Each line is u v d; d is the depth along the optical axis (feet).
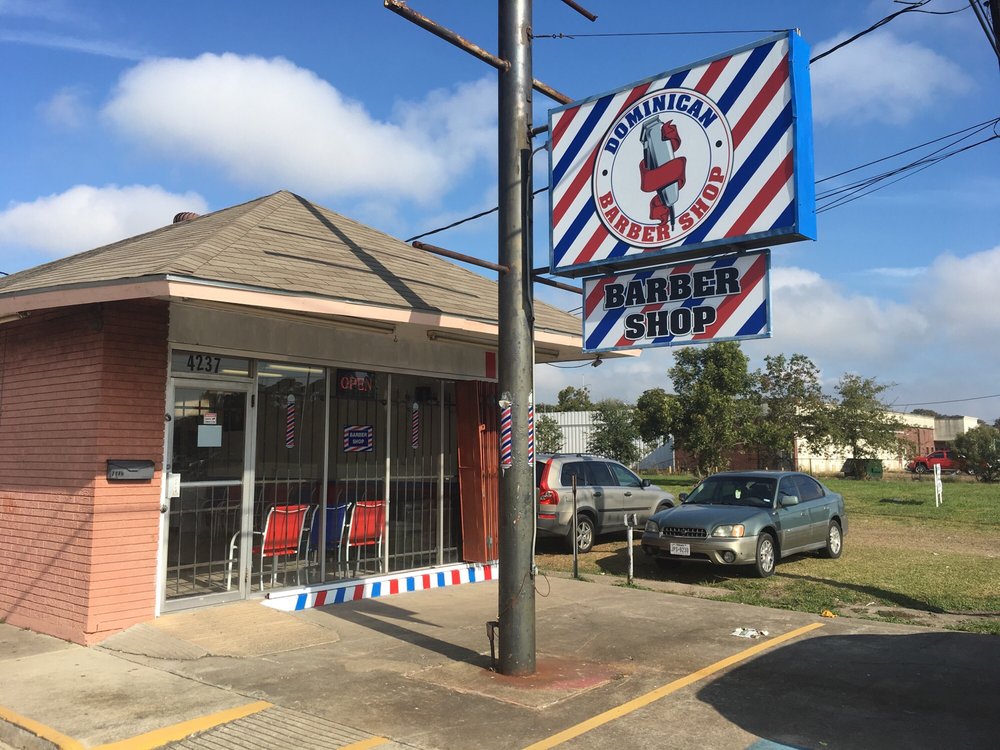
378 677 19.36
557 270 21.67
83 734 15.57
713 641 23.40
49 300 21.52
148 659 20.68
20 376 25.57
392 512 31.32
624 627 25.26
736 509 37.35
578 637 23.94
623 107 20.98
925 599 30.37
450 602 28.94
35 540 24.30
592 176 21.42
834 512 41.88
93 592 22.06
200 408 24.99
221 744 15.14
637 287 20.67
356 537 29.71
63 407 23.61
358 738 15.42
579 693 18.29
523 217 20.98
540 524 42.57
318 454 28.48
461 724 16.20
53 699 17.62
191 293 20.16
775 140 18.42
